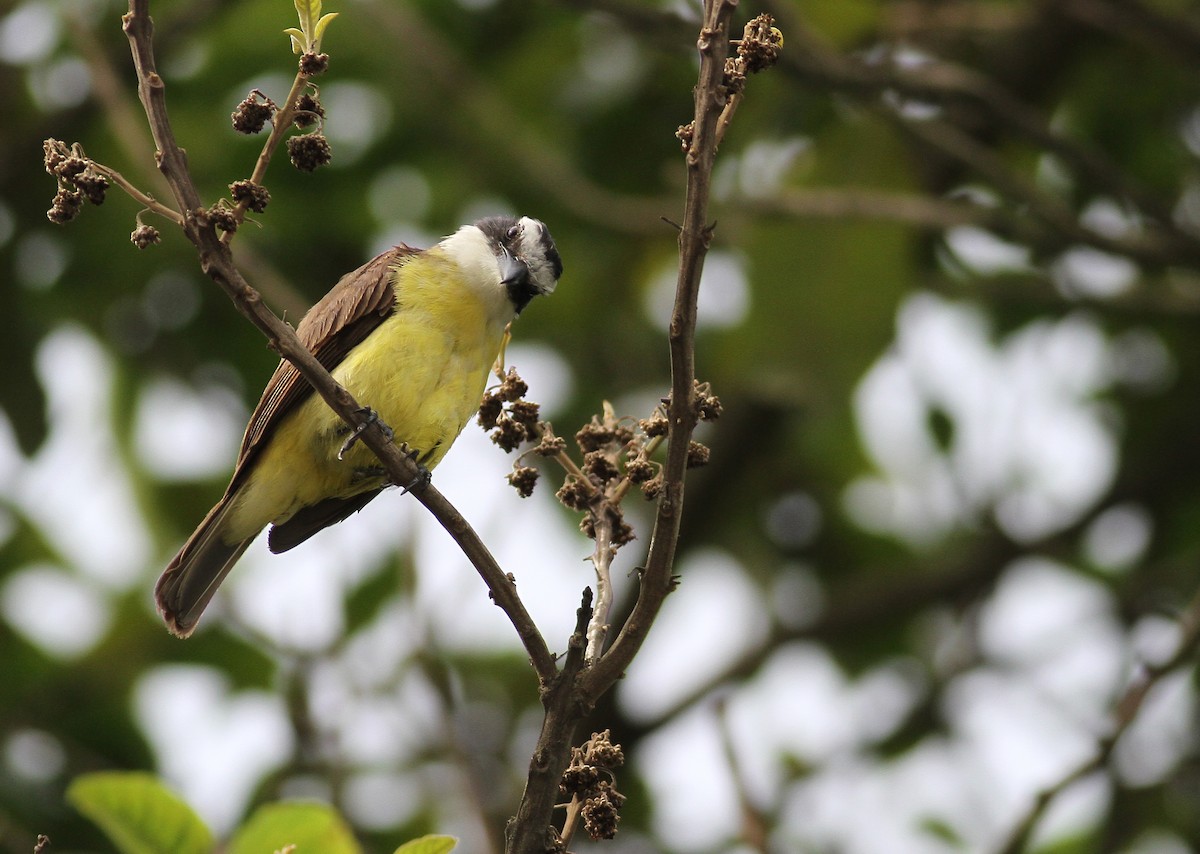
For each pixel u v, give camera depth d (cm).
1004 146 1331
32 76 1294
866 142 1152
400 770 1112
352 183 1280
